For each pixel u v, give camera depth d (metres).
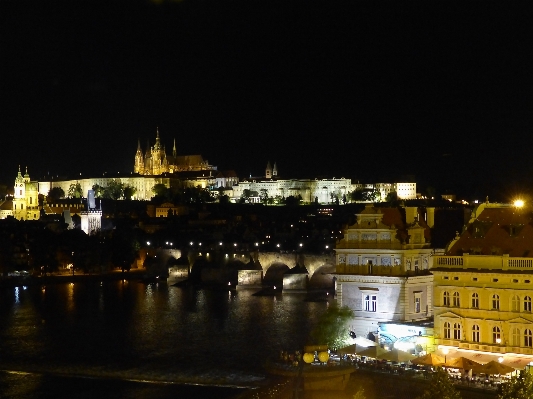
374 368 134.00
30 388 161.88
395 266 159.62
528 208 146.62
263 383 141.25
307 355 111.81
